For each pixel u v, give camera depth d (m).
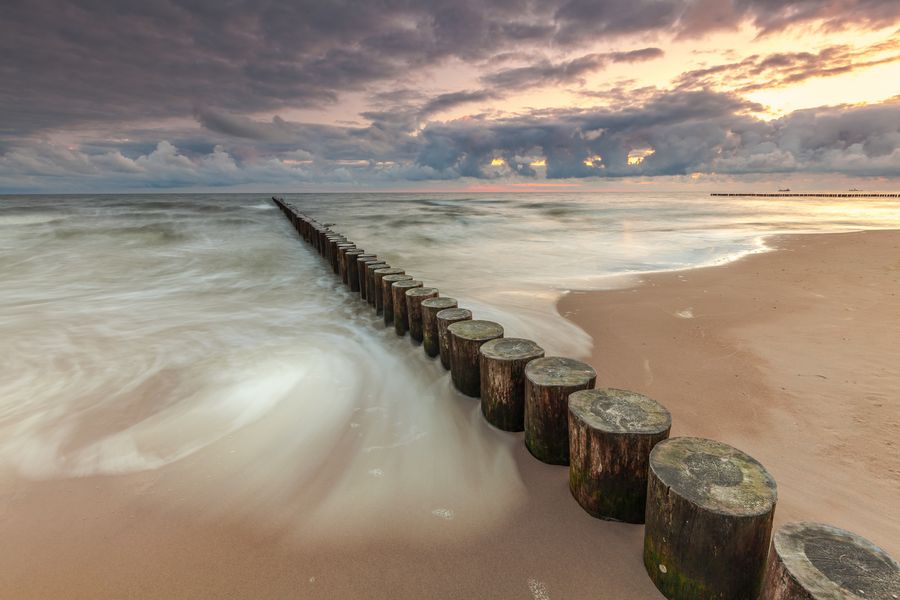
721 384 4.58
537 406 3.12
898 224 23.58
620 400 2.77
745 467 2.07
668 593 2.09
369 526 2.71
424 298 5.80
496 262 13.11
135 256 13.77
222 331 6.70
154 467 3.30
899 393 4.32
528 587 2.28
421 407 4.14
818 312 6.95
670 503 1.97
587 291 8.74
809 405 4.11
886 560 1.53
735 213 34.59
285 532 2.67
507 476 3.11
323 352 5.71
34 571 2.41
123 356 5.61
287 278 10.91
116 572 2.40
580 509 2.75
